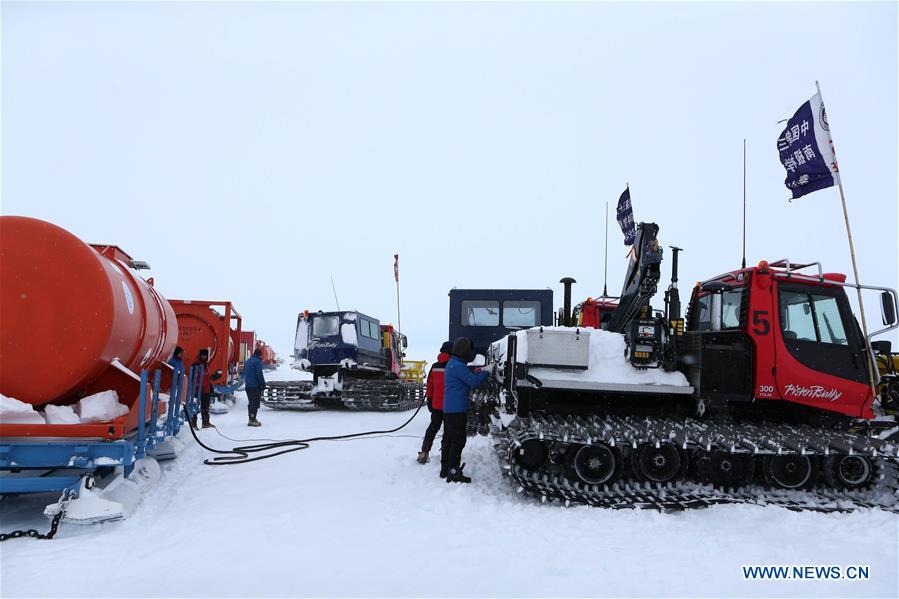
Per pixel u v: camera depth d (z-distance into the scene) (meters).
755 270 6.55
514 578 3.81
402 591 3.59
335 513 5.32
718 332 6.45
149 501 5.77
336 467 7.39
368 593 3.55
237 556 4.19
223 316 15.37
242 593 3.54
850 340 6.64
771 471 5.92
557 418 6.49
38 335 5.05
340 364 16.53
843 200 7.63
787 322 6.56
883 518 5.29
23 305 5.05
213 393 15.18
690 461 6.02
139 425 5.59
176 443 8.71
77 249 5.19
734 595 3.62
